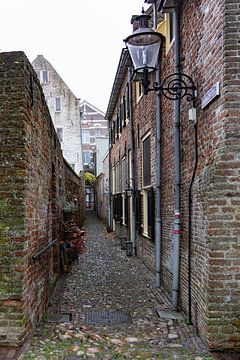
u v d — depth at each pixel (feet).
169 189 22.11
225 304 13.11
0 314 13.30
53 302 20.56
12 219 13.51
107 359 12.59
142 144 32.60
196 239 15.65
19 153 13.67
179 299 19.16
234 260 13.10
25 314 13.69
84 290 23.40
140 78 17.83
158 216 24.68
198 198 15.35
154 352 13.23
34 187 15.76
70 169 47.16
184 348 13.58
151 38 15.92
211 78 13.97
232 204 13.03
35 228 15.96
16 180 13.60
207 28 14.39
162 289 23.61
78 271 29.73
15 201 13.55
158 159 24.62
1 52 13.87
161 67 24.27
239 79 12.51
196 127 16.07
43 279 18.10
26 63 14.28
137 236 36.76
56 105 100.42
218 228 13.12
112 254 39.32
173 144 20.83
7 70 13.83
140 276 27.66
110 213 68.74
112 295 22.16
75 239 35.29
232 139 12.68
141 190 33.01
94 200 130.21
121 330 15.74
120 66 41.96
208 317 13.20
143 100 31.55
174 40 19.66
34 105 15.90
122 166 49.26
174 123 19.79
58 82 100.83
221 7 12.75
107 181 77.20
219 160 12.98
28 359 12.29
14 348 13.17
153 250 27.58
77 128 100.58
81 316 17.88
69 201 44.93
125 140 45.21
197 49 15.92
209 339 13.17
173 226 20.90
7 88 13.80
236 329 13.10
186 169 18.22
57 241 26.81
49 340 14.21
